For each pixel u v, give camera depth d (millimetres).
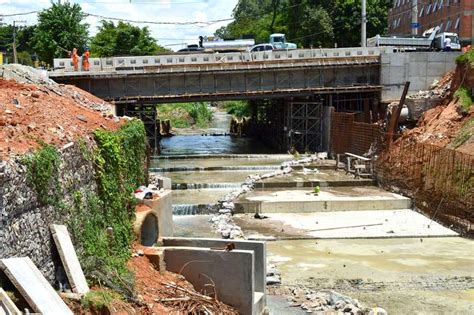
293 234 28312
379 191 37531
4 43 91938
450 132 36125
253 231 28766
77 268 12328
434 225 30453
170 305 14750
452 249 26125
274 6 115562
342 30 89438
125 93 49625
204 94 50938
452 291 20422
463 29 65938
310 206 33250
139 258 16484
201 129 89312
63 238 12414
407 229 29484
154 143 55312
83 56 48188
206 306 15391
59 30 69875
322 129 54531
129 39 86000
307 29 90875
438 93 44531
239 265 16203
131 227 17172
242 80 51750
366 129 44281
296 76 52531
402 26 84312
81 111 19328
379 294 20031
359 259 24375
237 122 81688
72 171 13867
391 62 51781
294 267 23156
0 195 10047
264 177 40688
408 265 23562
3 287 10078
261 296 17281
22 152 11672
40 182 11844
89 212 14547
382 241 27438
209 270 16516
